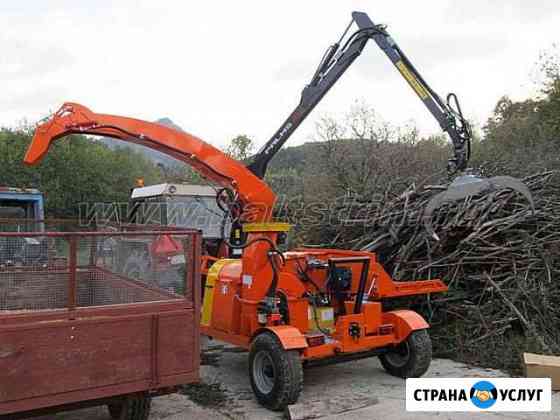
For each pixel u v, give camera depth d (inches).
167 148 244.7
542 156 374.6
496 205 281.4
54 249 153.0
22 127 912.3
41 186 865.5
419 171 508.4
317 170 629.0
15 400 131.0
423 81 259.0
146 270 169.3
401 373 227.3
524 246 266.8
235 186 247.8
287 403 191.9
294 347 189.9
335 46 276.8
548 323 250.2
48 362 135.3
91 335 141.1
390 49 265.0
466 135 250.7
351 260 219.0
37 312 136.0
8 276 151.0
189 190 369.4
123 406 164.9
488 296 275.4
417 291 241.8
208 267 261.7
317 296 226.7
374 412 189.3
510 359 236.1
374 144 608.4
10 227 264.7
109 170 946.7
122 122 241.8
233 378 233.3
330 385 220.5
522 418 183.3
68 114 238.5
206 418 187.2
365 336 217.2
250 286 211.9
